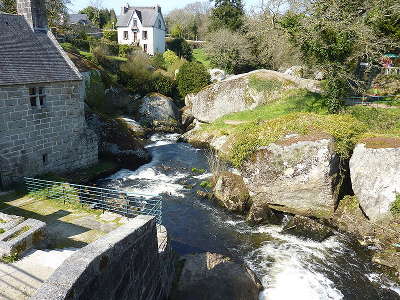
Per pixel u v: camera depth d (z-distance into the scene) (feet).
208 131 88.38
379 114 65.72
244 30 130.93
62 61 60.03
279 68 120.57
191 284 33.30
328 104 73.41
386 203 42.91
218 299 31.60
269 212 50.42
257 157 51.06
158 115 102.47
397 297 34.76
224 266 35.88
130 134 77.77
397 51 84.69
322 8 68.95
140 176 66.28
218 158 70.13
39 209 42.04
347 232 45.37
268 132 52.95
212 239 44.83
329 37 68.08
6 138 49.34
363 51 71.51
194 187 60.85
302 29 70.38
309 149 47.62
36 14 59.41
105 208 45.19
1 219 28.48
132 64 114.62
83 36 140.05
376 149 44.73
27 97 51.62
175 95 119.85
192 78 115.24
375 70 83.71
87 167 65.57
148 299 26.27
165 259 31.37
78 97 61.67
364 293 35.35
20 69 51.29
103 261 18.51
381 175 43.75
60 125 58.65
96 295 17.87
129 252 22.02
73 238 34.42
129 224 24.32
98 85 94.32
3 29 53.57
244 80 95.45
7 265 22.93
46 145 56.34
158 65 139.13
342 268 39.01
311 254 41.55
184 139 90.68
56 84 56.49
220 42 124.57
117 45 143.23
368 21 71.15
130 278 22.35
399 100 73.56
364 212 45.27
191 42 211.41
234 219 50.21
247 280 34.22
